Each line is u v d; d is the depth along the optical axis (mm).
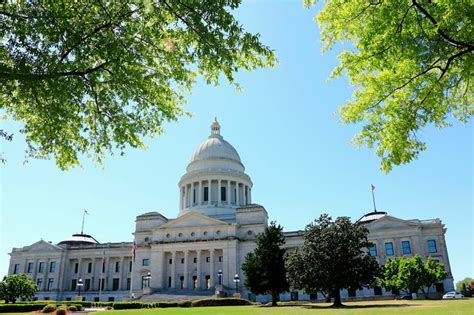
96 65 17188
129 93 17391
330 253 46594
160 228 99875
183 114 19922
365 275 46781
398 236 87438
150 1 14672
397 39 15430
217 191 111625
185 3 14133
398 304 42250
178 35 15820
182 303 63969
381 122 18578
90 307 66500
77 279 108562
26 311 53625
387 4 14492
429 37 15344
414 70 17047
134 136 18906
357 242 48219
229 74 15836
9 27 13758
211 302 64125
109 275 107750
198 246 94625
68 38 14156
